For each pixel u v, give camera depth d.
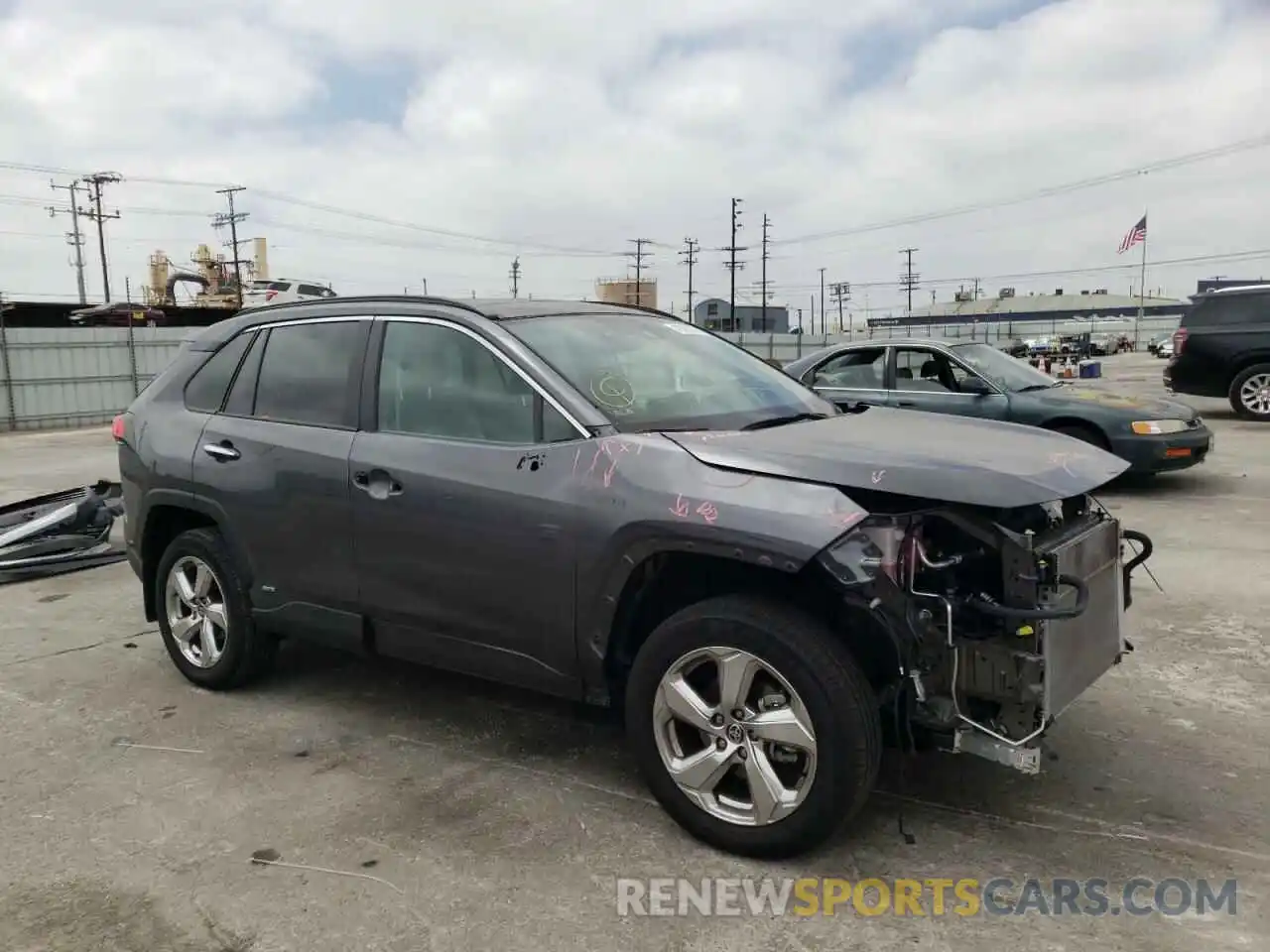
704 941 2.68
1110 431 8.66
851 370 9.65
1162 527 7.61
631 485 3.14
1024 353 50.84
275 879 3.03
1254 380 14.13
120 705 4.52
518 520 3.37
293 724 4.25
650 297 75.50
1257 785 3.49
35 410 27.22
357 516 3.84
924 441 3.29
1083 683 3.09
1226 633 5.12
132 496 4.85
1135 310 121.25
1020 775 3.59
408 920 2.80
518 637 3.46
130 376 29.09
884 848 3.12
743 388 4.04
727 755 3.03
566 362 3.61
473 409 3.64
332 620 4.04
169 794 3.61
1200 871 2.96
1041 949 2.61
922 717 2.93
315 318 4.30
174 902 2.91
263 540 4.23
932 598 2.85
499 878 3.00
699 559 3.10
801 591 3.06
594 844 3.19
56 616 6.09
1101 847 3.10
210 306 44.38
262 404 4.37
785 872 2.99
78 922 2.82
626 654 3.36
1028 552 2.79
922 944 2.64
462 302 3.85
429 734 4.12
